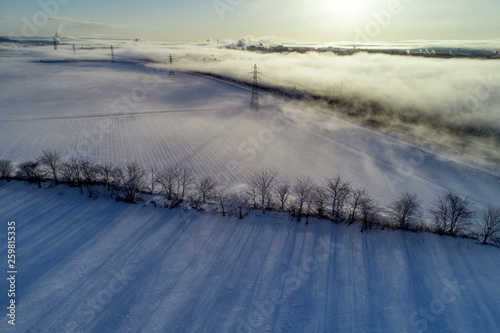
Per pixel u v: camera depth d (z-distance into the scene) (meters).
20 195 43.44
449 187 55.28
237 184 54.34
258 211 40.97
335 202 43.91
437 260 33.59
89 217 39.53
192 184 52.28
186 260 33.50
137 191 44.41
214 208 41.34
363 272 32.16
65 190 44.69
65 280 30.66
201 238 36.53
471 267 32.66
